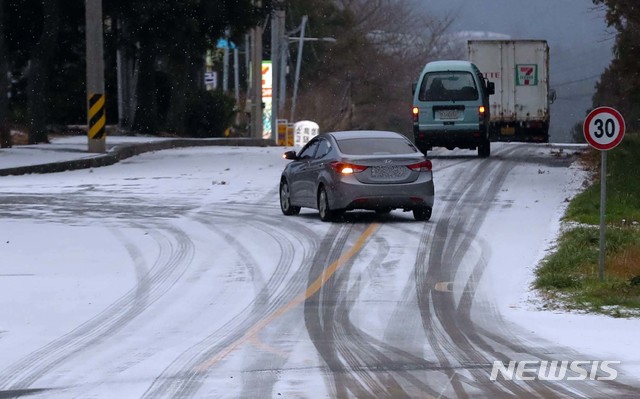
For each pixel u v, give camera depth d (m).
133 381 27.78
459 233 54.78
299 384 27.19
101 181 83.75
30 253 49.91
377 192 57.34
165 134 146.62
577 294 39.66
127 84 145.38
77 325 35.41
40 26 122.75
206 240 53.31
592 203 60.34
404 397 25.86
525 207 63.78
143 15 121.19
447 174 81.88
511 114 126.62
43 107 119.31
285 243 52.12
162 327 34.97
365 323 35.41
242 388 26.81
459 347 31.77
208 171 90.62
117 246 51.75
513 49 126.25
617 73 110.31
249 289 41.44
